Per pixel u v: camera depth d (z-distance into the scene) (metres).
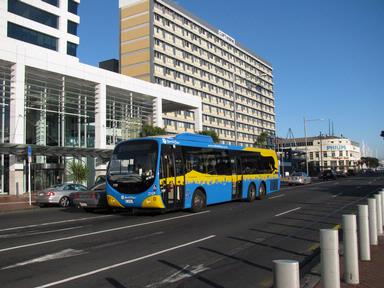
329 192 28.88
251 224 13.19
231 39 111.31
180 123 85.44
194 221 14.16
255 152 23.30
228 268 7.50
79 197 18.73
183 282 6.61
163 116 79.94
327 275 5.18
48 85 36.47
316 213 15.95
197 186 17.39
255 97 124.50
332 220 13.73
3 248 9.62
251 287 6.35
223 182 19.55
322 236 5.26
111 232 11.89
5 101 34.16
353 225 6.17
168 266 7.66
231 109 109.31
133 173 15.47
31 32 45.62
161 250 9.12
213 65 101.75
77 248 9.46
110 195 15.86
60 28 48.97
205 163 18.30
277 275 3.86
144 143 15.71
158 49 81.44
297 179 45.09
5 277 6.95
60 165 38.81
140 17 81.75
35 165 36.56
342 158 136.75
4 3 42.69
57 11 48.62
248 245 9.65
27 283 6.57
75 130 39.78
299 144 144.50
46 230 12.72
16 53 32.06
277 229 12.06
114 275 7.04
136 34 81.88
